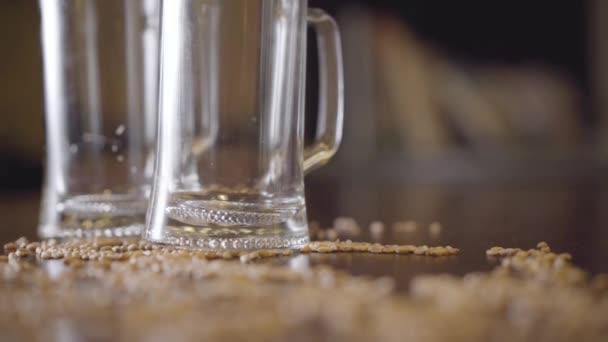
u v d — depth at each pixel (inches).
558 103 84.7
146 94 26.6
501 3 84.1
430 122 83.0
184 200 20.8
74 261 20.1
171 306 14.8
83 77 26.3
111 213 26.0
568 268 18.3
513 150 83.3
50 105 26.8
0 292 16.5
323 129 23.7
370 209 39.6
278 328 13.7
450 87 83.7
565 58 85.1
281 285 16.6
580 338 13.4
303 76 21.7
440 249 21.6
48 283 17.2
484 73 84.5
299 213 21.6
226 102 20.7
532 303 14.9
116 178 26.1
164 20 21.5
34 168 65.4
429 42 83.7
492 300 15.0
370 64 82.4
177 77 21.1
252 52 20.8
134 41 26.6
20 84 65.1
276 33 20.9
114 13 26.5
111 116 26.3
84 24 26.5
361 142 82.3
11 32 65.0
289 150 21.2
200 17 20.8
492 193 58.5
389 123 82.7
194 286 16.7
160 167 21.5
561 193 59.1
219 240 20.7
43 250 21.8
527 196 54.1
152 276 17.6
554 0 84.5
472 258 20.9
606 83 85.0
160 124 21.5
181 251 20.4
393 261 20.3
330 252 21.6
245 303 15.1
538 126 84.4
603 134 85.0
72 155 26.1
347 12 82.1
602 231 27.5
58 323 14.3
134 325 13.9
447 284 16.1
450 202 46.3
